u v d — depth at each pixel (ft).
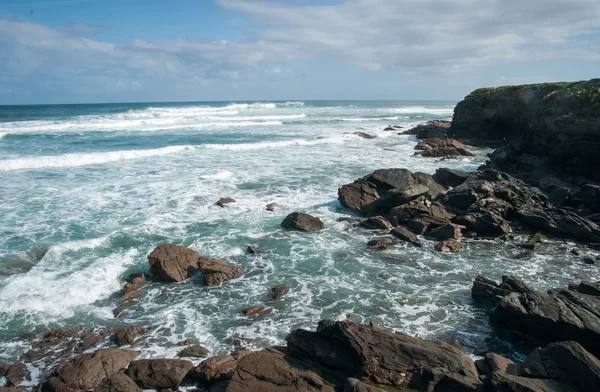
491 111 141.59
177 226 58.34
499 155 92.07
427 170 94.99
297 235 56.24
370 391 24.43
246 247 52.03
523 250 52.13
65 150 109.70
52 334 34.01
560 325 31.04
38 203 65.77
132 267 46.19
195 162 99.81
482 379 25.93
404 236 55.01
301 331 30.14
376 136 154.51
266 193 75.05
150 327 35.27
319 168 95.81
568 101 91.20
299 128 176.04
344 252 50.98
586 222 55.26
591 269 46.44
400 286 42.63
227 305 38.96
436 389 26.20
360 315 37.06
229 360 29.40
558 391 24.23
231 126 179.63
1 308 37.19
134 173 86.89
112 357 29.73
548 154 86.79
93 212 62.49
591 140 75.72
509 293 37.32
